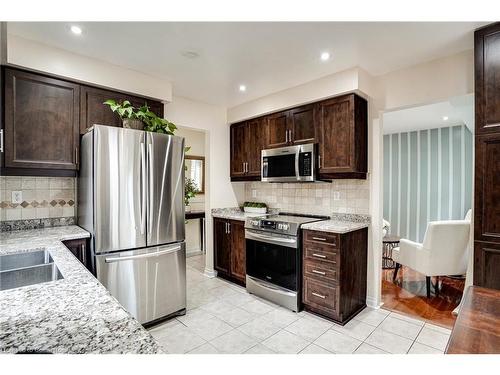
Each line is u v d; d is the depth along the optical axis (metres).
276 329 2.34
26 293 0.94
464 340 0.81
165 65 2.52
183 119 3.45
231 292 3.21
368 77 2.69
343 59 2.40
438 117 4.23
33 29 1.92
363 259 2.77
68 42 2.11
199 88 3.12
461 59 2.27
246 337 2.21
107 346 0.63
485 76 1.86
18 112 2.05
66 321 0.74
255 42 2.12
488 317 0.95
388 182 5.53
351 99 2.61
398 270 3.95
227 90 3.19
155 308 2.39
